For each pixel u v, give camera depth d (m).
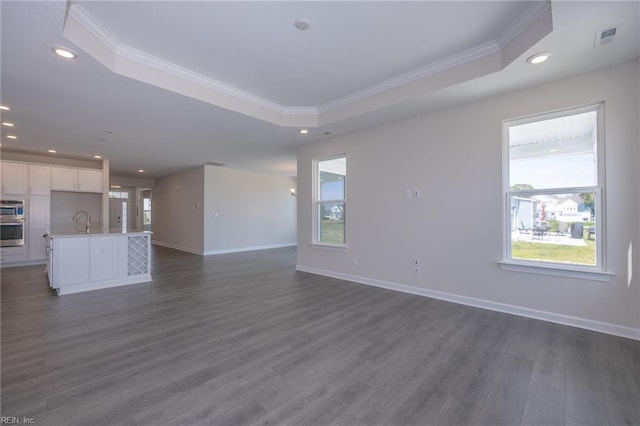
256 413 1.67
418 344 2.55
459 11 2.35
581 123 2.94
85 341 2.58
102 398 1.79
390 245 4.36
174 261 6.89
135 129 4.59
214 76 3.46
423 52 2.95
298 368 2.16
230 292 4.21
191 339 2.64
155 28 2.55
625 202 2.67
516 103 3.24
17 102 3.49
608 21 2.08
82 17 2.37
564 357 2.31
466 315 3.24
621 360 2.25
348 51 2.92
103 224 6.86
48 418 1.61
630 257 2.64
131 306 3.56
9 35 2.23
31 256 6.02
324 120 4.41
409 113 3.92
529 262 3.18
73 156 6.59
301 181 5.75
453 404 1.76
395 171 4.29
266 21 2.45
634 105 2.62
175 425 1.57
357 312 3.36
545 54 2.51
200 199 8.10
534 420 1.63
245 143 5.52
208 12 2.34
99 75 2.85
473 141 3.54
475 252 3.54
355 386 1.94
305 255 5.71
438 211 3.85
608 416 1.66
